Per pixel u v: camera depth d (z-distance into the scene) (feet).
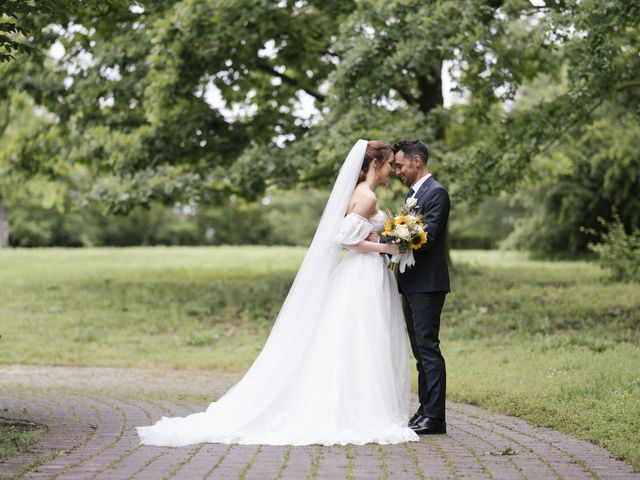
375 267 19.67
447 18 40.29
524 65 42.19
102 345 39.78
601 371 25.38
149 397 25.31
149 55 47.32
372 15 42.04
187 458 15.90
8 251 94.63
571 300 44.86
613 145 66.33
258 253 90.94
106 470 14.66
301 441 17.52
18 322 44.62
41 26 48.67
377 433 17.99
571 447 17.20
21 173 57.06
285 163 46.29
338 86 42.70
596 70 35.42
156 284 56.59
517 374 26.71
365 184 20.13
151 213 175.73
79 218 166.40
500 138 41.96
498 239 138.10
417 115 43.57
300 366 18.99
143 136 50.67
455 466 15.20
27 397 25.22
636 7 32.55
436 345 19.27
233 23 46.78
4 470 14.53
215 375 31.42
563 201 84.74
